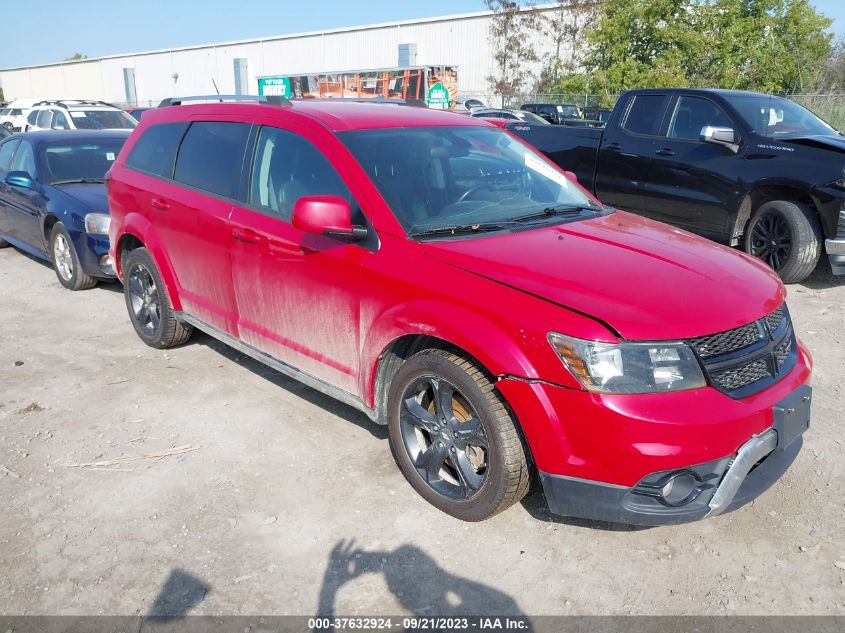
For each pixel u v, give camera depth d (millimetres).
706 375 2729
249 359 5180
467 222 3508
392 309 3236
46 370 5020
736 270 3225
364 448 3898
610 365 2658
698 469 2713
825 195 6434
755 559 3014
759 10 30344
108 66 68000
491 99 39062
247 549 3084
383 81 36812
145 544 3119
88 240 6633
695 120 7652
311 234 3654
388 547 3092
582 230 3566
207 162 4504
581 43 34719
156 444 3961
